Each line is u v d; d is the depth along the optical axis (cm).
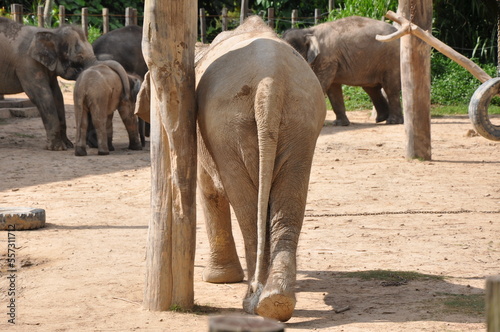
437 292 738
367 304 701
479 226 1067
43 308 705
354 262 875
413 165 1600
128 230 1068
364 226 1073
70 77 1886
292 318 657
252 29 718
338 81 2277
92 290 767
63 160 1695
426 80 1647
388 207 1207
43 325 649
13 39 1862
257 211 613
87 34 3142
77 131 1766
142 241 999
